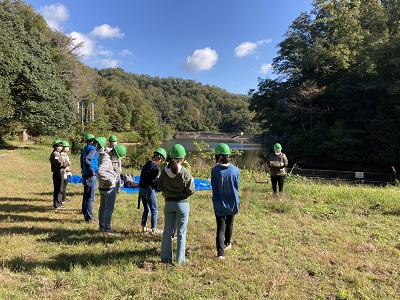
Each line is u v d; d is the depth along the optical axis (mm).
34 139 36031
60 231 5453
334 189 10203
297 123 36094
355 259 4383
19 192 9164
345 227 6047
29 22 34500
